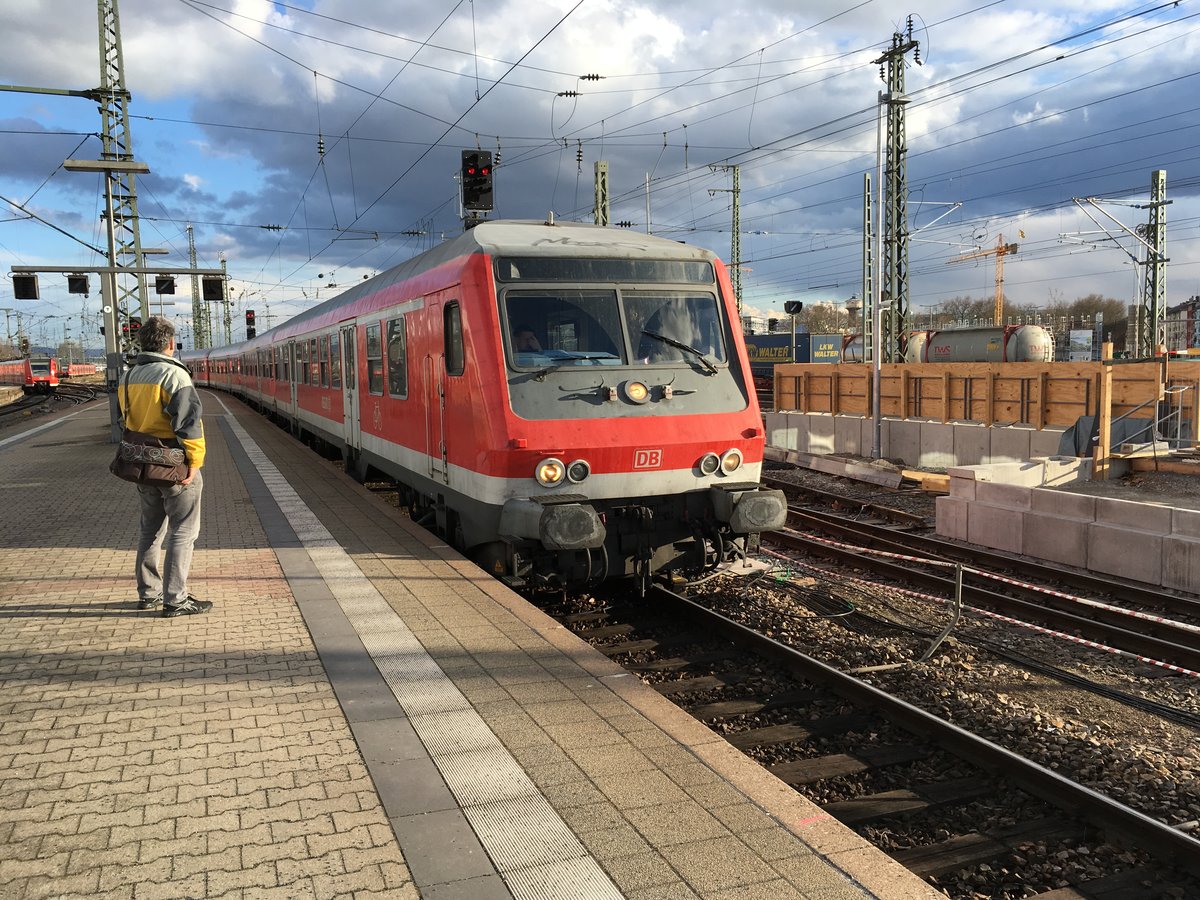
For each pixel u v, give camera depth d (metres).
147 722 4.10
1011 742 5.13
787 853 3.03
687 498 7.41
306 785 3.49
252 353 29.88
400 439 9.70
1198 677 6.29
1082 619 7.41
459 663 4.95
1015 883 3.77
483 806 3.34
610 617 7.53
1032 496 10.42
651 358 7.35
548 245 7.36
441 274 7.90
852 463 17.94
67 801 3.34
